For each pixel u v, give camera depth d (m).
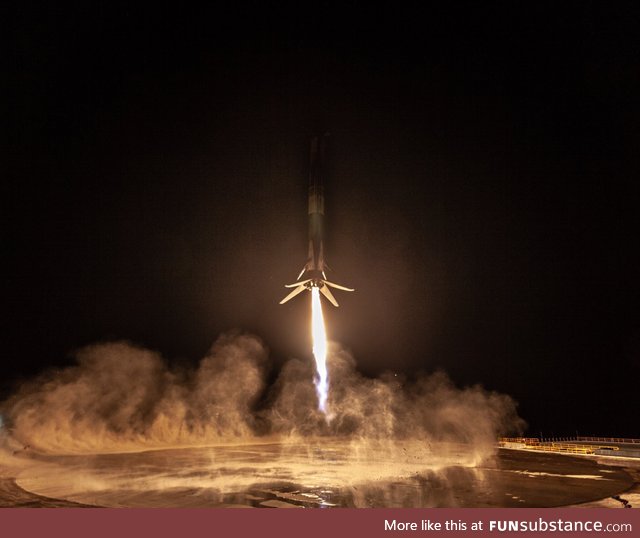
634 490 13.96
